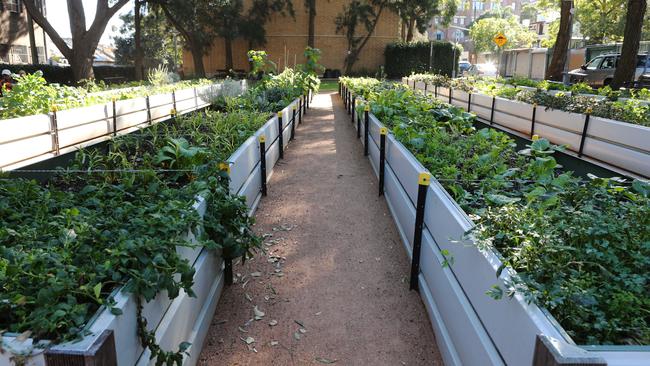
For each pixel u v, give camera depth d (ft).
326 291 13.30
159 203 9.78
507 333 6.90
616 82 45.34
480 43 191.72
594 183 12.00
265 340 11.09
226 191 12.75
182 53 131.34
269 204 20.49
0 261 6.95
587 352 5.09
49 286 6.34
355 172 25.93
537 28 230.48
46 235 8.71
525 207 9.41
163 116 35.53
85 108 25.08
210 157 15.47
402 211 16.35
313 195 21.76
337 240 16.74
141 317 7.09
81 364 5.23
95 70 99.81
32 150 20.58
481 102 36.73
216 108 35.76
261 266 14.75
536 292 6.44
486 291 7.71
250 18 120.37
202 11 105.50
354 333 11.39
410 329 11.55
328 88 95.55
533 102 28.60
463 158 16.63
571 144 23.89
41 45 110.32
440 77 55.11
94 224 9.01
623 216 9.45
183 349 8.00
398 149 17.62
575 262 7.41
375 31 133.08
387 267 14.74
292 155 30.12
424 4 122.52
